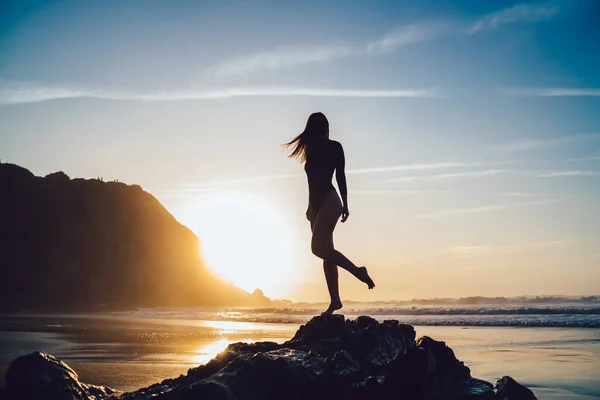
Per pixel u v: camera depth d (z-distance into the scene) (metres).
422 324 24.56
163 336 18.80
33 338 17.75
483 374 9.78
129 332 20.72
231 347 7.38
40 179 69.00
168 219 78.69
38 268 60.12
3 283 56.84
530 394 6.40
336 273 7.27
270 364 6.03
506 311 30.00
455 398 6.24
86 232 65.88
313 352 6.55
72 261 62.72
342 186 6.98
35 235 62.75
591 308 30.16
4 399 5.62
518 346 14.48
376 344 6.82
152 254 70.88
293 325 27.19
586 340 15.76
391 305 55.66
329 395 6.07
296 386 5.99
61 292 59.09
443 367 6.55
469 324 23.70
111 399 6.39
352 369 6.25
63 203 66.81
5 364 10.55
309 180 7.06
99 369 10.58
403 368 5.93
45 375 5.79
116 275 64.88
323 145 7.01
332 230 6.88
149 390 6.59
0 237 60.62
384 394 5.93
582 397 7.80
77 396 5.89
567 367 10.55
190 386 5.85
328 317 7.20
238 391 5.83
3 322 27.89
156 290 67.12
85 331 21.16
